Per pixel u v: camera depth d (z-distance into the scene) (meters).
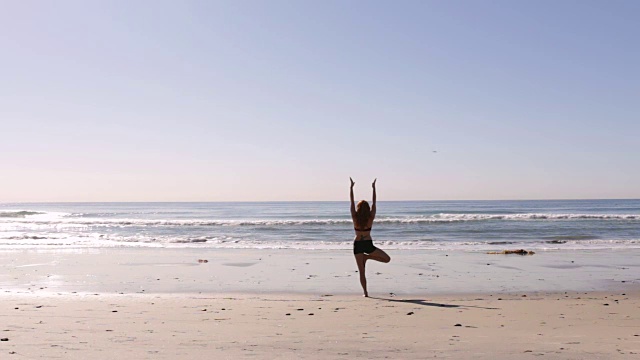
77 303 7.72
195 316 6.63
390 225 30.80
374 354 4.41
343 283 10.30
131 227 31.59
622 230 26.91
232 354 4.39
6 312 6.85
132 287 9.84
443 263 13.66
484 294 9.02
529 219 36.66
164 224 34.44
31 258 14.79
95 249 17.59
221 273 11.80
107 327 5.77
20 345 4.71
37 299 8.11
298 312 6.99
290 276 11.30
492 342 4.97
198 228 30.25
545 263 13.67
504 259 14.56
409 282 10.43
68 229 30.34
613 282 10.49
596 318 6.60
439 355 4.38
